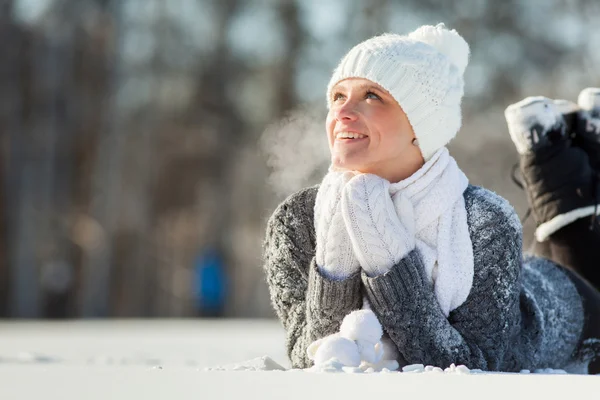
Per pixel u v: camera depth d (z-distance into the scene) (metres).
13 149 39.81
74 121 40.69
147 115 46.12
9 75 39.50
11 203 40.03
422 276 5.48
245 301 48.50
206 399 3.98
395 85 5.66
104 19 40.84
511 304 5.64
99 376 4.91
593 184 7.90
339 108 5.75
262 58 48.00
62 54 40.12
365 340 5.28
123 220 44.59
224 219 47.12
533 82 44.69
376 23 45.34
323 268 5.57
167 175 47.00
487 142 38.19
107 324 24.59
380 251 5.44
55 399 4.02
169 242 47.12
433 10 45.09
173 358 8.52
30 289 40.09
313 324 5.55
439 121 5.76
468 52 6.09
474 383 4.46
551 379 4.71
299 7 47.31
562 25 45.00
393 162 5.73
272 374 4.84
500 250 5.62
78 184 41.19
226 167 47.59
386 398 3.97
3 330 18.34
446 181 5.68
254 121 48.12
